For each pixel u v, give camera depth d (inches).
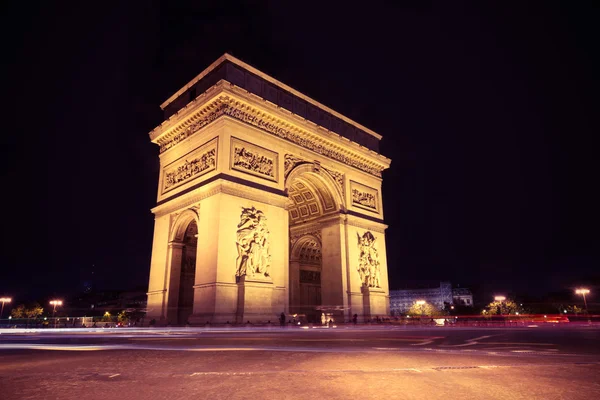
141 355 687.7
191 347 834.8
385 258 2957.7
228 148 2150.6
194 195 2230.6
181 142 2482.8
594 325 2299.5
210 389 396.5
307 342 959.6
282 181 2374.5
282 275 2197.3
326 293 2662.4
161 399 356.5
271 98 2496.3
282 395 368.2
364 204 2957.7
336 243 2679.6
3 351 780.0
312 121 2741.1
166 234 2383.1
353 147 2920.8
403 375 463.2
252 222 2112.5
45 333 1625.2
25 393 383.9
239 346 851.4
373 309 2682.1
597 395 357.4
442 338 1076.5
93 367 547.8
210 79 2404.0
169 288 2256.4
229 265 1982.0
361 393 373.1
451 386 399.9
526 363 551.2
